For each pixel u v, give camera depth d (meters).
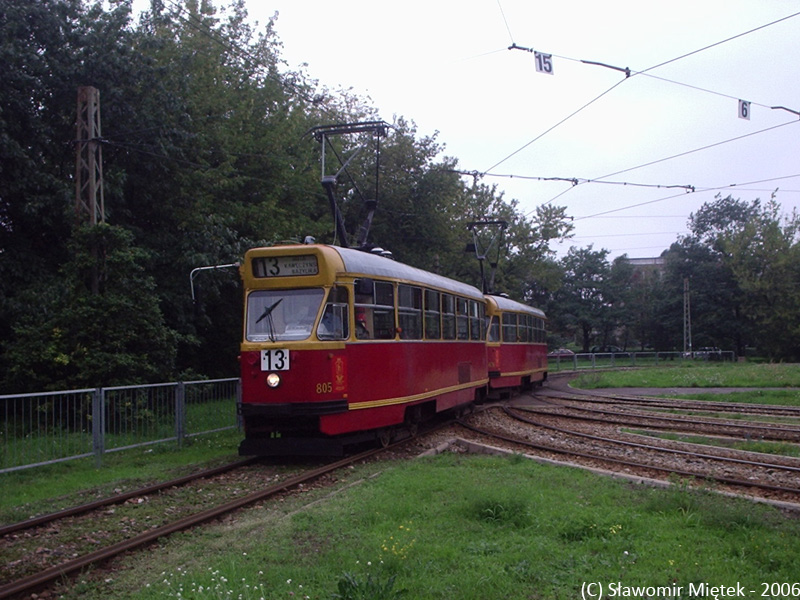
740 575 5.60
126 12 19.48
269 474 10.41
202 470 10.70
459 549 6.20
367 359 11.77
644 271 85.25
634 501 8.03
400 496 8.27
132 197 20.89
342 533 6.79
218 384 14.89
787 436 14.23
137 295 16.22
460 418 17.19
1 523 7.73
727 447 13.05
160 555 6.31
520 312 26.25
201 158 22.02
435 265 33.59
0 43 17.05
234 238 21.03
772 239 55.25
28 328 15.21
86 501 8.82
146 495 9.01
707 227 70.81
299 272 11.30
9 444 10.09
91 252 16.06
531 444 12.54
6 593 5.31
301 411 10.78
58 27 18.20
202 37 25.78
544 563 5.84
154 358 16.28
